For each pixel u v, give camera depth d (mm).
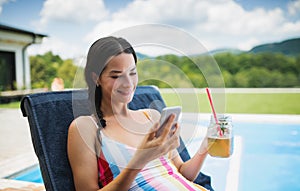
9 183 2895
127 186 1346
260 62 13648
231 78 13922
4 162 3848
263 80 13742
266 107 8742
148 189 1476
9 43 11648
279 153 4465
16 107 9617
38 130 1566
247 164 4125
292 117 5762
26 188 2779
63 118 1669
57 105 1689
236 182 3188
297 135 5137
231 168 3568
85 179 1418
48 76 14578
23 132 5602
